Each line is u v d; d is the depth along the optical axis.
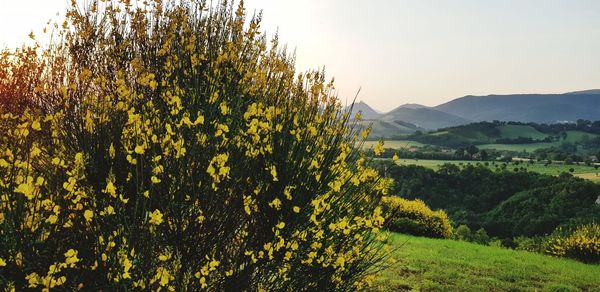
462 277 10.75
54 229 3.19
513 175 64.00
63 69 3.60
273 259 3.95
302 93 4.29
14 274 3.00
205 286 3.53
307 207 3.99
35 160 3.50
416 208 21.44
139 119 3.36
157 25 4.16
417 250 13.97
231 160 3.76
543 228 48.25
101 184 3.46
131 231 3.10
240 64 4.16
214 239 3.69
